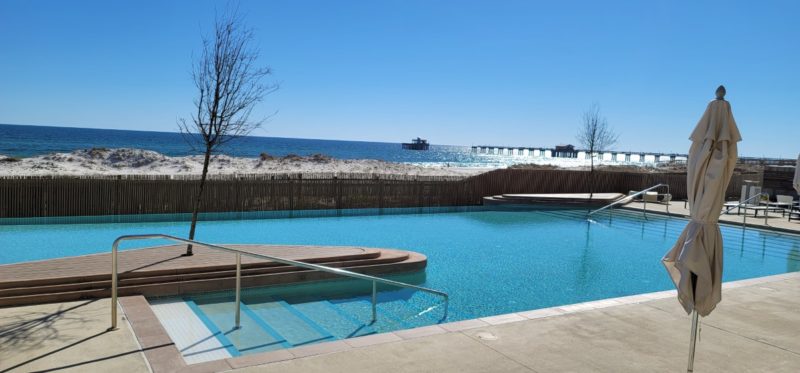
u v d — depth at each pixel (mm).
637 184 27141
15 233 14320
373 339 5480
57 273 7707
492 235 16203
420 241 15031
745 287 8391
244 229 16188
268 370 4609
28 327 5730
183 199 17234
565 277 11164
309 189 19250
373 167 40031
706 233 4391
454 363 4914
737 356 5375
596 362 5074
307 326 7355
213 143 10000
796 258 13461
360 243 14547
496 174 23969
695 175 4473
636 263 12602
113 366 4672
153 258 9156
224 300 8297
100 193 16141
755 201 21359
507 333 5816
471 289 10086
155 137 139000
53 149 68750
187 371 4547
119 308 6594
